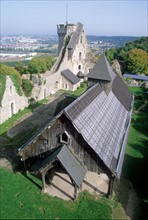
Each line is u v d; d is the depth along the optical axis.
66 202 19.34
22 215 17.73
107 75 27.70
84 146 19.55
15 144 29.39
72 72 62.28
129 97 36.09
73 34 64.38
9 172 23.03
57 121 19.67
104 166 19.39
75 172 18.83
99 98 25.62
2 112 34.94
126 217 18.47
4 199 19.16
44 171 19.39
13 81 37.69
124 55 91.25
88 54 70.31
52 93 53.75
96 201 19.62
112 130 23.45
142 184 22.70
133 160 26.78
